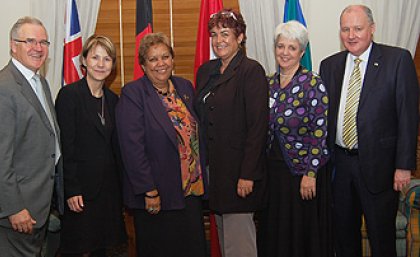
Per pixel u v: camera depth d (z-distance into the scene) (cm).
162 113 240
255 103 239
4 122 213
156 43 238
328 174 260
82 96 245
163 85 246
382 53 252
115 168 256
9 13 369
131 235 336
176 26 377
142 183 237
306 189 247
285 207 255
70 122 240
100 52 244
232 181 244
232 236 255
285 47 246
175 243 249
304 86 245
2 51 373
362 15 247
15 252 228
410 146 245
